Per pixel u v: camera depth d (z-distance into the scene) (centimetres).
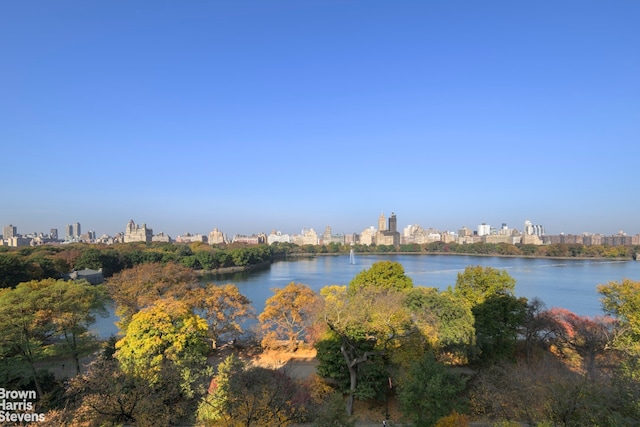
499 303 4038
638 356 2878
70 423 2519
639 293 4062
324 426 2205
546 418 2170
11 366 3212
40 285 4225
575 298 8700
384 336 3334
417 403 2516
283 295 5069
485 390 2883
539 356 4128
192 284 5594
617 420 1895
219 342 5212
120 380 2786
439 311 3622
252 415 2398
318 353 3459
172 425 2684
